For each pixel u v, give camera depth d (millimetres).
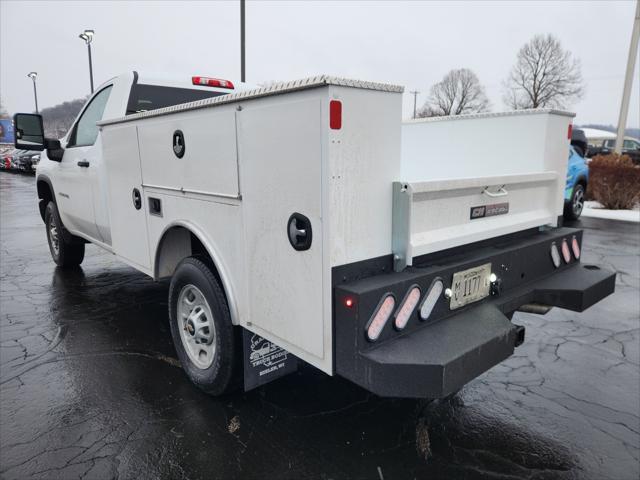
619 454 2443
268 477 2238
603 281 2811
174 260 3279
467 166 3486
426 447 2477
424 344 1921
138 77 4137
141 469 2293
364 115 1841
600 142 39875
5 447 2457
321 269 1884
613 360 3586
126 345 3744
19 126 4645
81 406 2850
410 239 2029
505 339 2072
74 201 4758
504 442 2531
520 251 2625
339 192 1818
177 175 2814
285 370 2742
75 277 5773
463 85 49344
